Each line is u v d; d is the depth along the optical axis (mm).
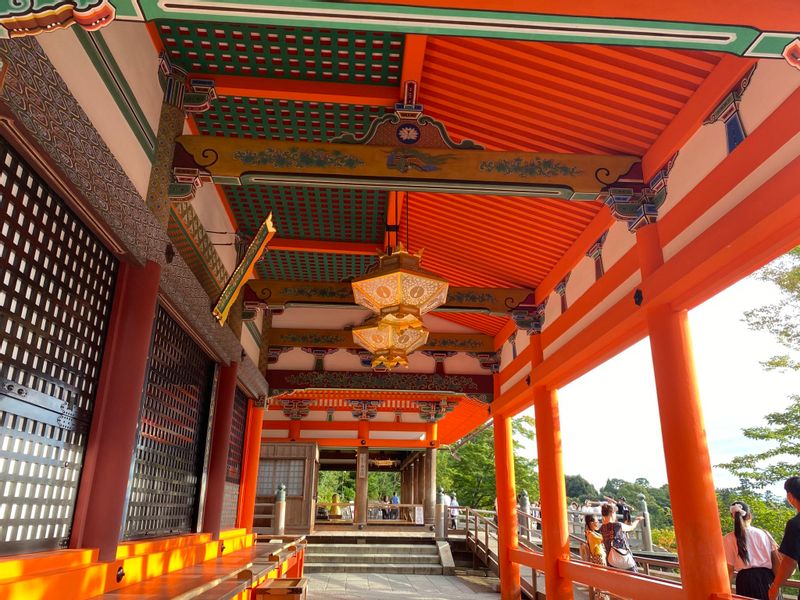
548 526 7840
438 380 10945
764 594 5000
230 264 7582
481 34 2732
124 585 3791
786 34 2658
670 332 4883
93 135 3195
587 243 6828
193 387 6180
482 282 9273
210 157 4828
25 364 3021
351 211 7562
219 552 6547
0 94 2340
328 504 16938
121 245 3822
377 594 10094
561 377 7844
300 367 10836
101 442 3725
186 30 4484
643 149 5367
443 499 14891
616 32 2686
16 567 2732
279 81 5051
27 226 2988
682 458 4555
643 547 12125
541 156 5230
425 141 5062
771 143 3732
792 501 4309
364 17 2619
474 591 10633
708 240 4238
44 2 2273
